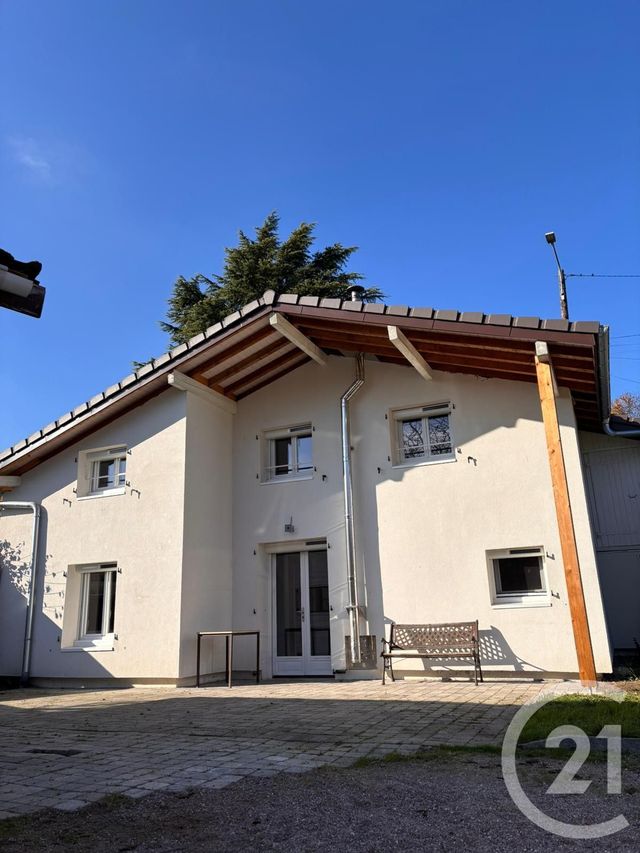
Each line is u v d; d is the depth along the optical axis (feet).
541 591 30.76
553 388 26.76
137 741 17.51
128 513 35.91
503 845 8.81
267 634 36.27
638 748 14.17
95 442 38.22
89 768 14.16
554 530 30.45
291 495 37.11
